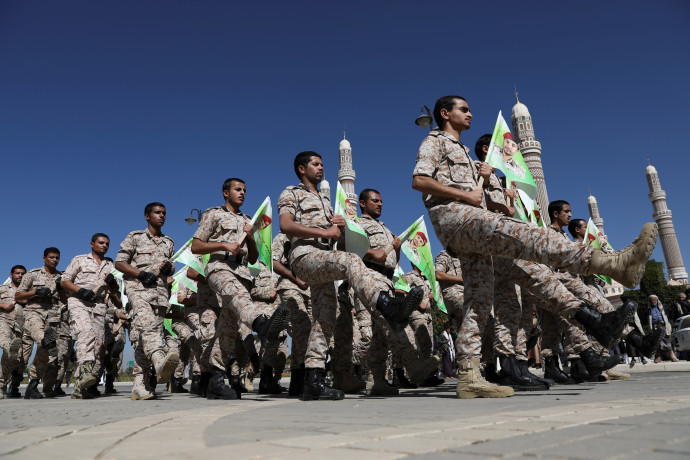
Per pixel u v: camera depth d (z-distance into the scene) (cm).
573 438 167
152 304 654
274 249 680
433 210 418
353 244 516
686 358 1489
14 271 966
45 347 784
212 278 546
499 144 542
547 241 362
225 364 580
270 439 199
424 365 502
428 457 148
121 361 1084
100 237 794
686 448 143
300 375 638
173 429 247
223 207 595
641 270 335
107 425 276
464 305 419
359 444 176
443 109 464
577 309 420
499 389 393
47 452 183
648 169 7994
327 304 484
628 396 329
